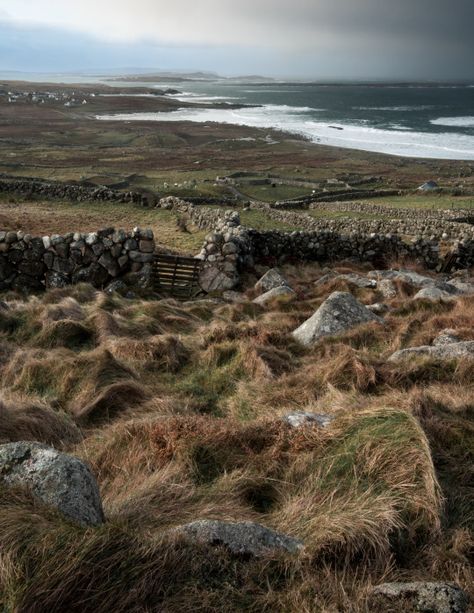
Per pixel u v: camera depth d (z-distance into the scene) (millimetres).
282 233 21359
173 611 2795
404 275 17000
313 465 4629
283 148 117062
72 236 16172
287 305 12898
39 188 41281
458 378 6938
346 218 42625
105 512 3855
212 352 8477
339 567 3355
